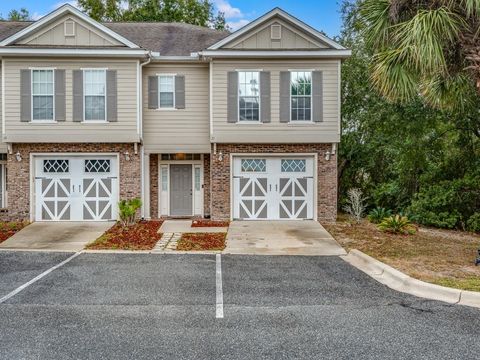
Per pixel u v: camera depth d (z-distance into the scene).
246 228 12.34
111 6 24.61
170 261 8.35
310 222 13.43
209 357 3.99
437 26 7.01
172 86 14.12
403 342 4.32
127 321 4.95
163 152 14.09
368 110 16.55
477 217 13.03
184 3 24.94
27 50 12.62
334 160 13.66
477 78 7.30
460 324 4.82
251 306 5.53
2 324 4.84
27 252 9.23
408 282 6.40
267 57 13.19
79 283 6.65
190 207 15.04
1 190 15.18
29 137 12.99
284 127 13.43
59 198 13.45
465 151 15.20
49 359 3.94
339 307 5.48
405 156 15.52
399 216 12.39
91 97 13.16
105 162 13.51
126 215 12.39
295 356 4.01
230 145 13.59
